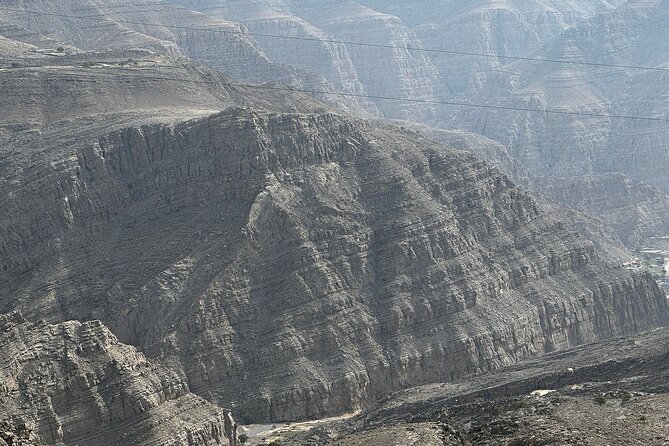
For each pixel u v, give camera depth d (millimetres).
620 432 130875
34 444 137375
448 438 142125
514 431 139000
